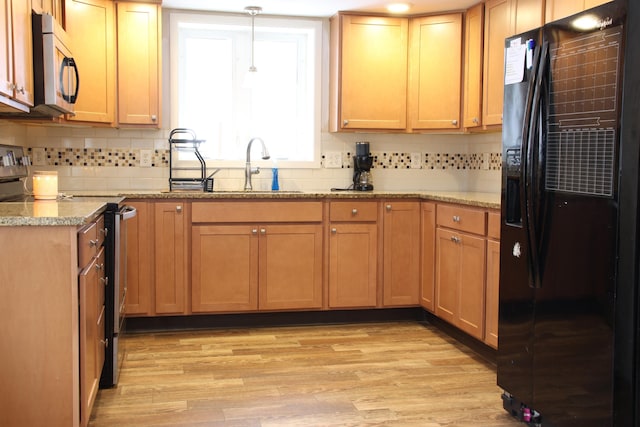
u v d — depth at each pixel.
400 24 4.59
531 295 2.59
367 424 2.71
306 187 4.85
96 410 2.83
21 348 2.24
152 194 4.01
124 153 4.54
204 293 4.14
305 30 4.78
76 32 4.00
